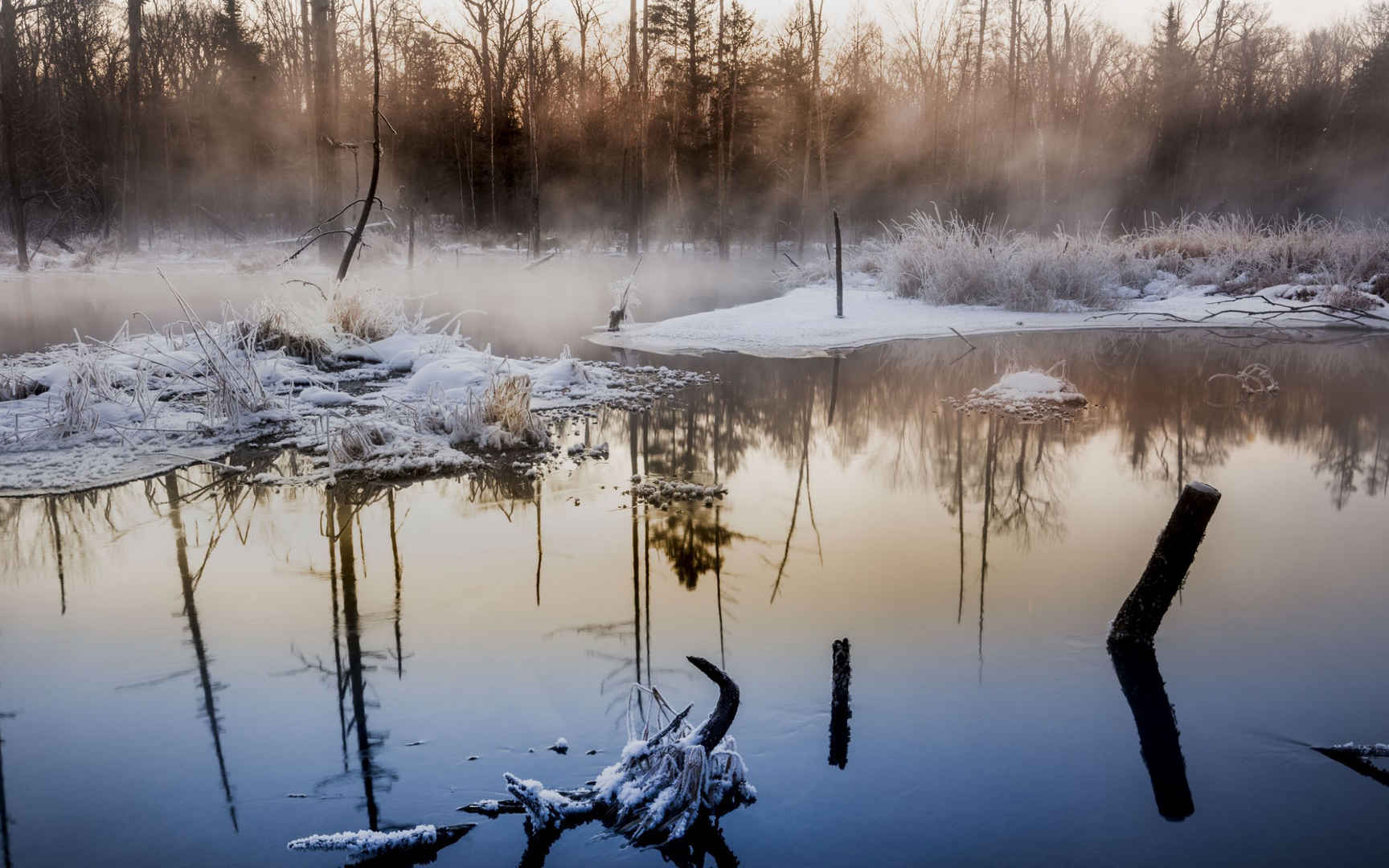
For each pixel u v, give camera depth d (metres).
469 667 3.94
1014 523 5.85
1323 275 18.44
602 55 42.41
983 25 37.16
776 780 3.16
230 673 3.92
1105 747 3.34
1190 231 23.19
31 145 32.25
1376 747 3.26
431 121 44.97
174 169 42.59
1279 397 9.86
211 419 8.07
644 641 4.17
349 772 3.22
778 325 15.25
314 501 6.28
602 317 17.14
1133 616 4.13
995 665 3.96
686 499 6.36
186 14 43.06
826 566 5.09
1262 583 4.86
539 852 2.83
